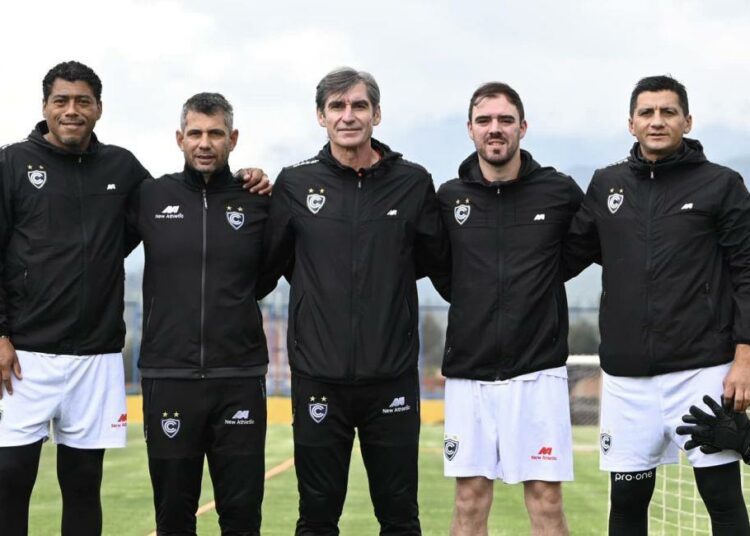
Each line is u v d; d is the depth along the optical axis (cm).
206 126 561
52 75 561
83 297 564
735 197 534
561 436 567
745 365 524
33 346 560
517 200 571
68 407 568
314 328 555
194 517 576
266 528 834
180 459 563
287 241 577
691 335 532
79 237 566
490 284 564
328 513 565
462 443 573
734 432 524
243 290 571
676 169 543
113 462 1226
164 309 564
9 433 555
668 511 941
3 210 559
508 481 566
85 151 573
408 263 566
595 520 895
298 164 580
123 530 834
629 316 542
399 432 560
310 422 558
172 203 573
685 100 544
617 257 548
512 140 559
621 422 552
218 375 562
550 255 568
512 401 565
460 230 573
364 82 559
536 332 565
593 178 568
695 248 534
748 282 530
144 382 568
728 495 536
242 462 566
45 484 1039
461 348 570
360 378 549
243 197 579
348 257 554
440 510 930
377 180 566
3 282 562
